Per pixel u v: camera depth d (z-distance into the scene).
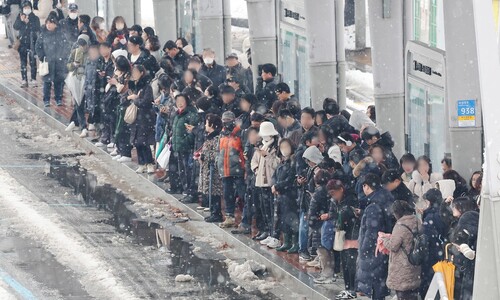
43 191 45.59
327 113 38.00
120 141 48.09
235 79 43.91
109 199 44.41
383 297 30.31
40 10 62.47
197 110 41.59
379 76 39.75
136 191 45.31
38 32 62.22
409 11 39.56
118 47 52.75
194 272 35.88
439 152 36.53
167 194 43.78
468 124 34.59
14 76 66.12
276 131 36.94
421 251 28.53
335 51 44.69
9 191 45.38
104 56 49.59
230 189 39.25
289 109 38.78
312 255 35.12
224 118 39.06
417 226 29.03
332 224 32.41
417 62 37.25
